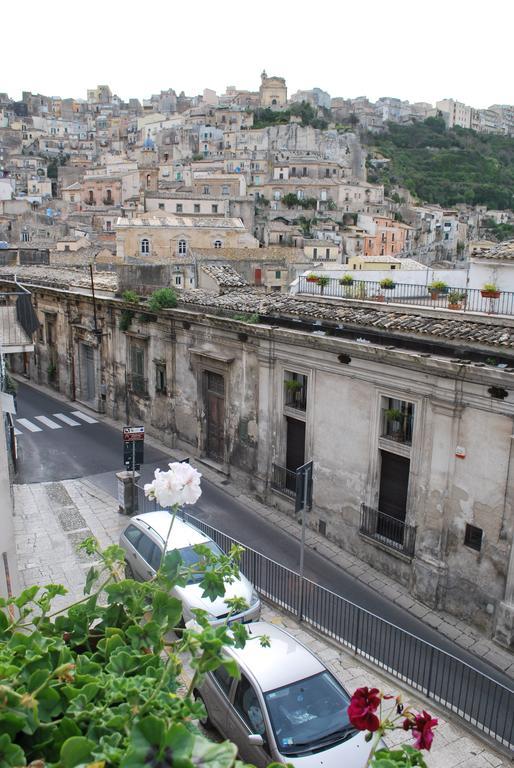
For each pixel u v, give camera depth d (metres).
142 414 28.78
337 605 15.22
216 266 29.58
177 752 3.26
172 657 4.21
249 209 102.25
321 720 9.12
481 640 14.48
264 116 162.50
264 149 140.25
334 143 141.50
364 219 112.56
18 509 20.08
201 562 5.61
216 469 23.92
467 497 14.86
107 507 20.48
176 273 55.34
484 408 14.28
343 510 18.45
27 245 78.00
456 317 17.55
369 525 17.52
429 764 10.19
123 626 5.09
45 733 3.81
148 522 15.40
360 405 17.59
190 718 3.82
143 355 27.86
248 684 9.49
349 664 12.67
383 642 13.73
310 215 114.12
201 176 107.25
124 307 27.98
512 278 22.09
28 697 3.69
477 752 10.49
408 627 14.80
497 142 182.25
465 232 129.00
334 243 92.94
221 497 21.92
